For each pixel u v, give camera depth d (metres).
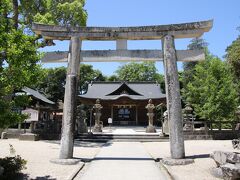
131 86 44.31
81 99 37.28
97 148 13.88
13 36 6.06
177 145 8.73
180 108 9.00
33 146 13.62
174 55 9.38
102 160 9.62
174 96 9.02
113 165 8.65
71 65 9.37
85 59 9.73
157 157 10.24
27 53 6.17
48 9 18.62
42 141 16.75
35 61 6.43
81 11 19.00
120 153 11.70
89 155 10.96
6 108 5.81
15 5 16.20
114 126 38.72
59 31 9.65
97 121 25.81
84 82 50.12
